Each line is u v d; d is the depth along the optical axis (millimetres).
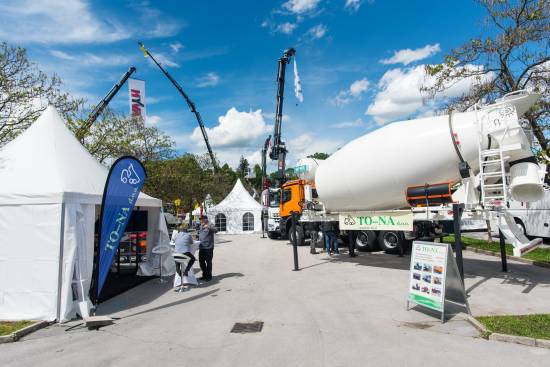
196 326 6223
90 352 5172
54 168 7906
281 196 19062
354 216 10750
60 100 13820
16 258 6938
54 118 9328
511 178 8094
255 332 5734
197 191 31344
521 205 15070
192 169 32344
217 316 6773
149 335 5844
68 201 7066
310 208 13281
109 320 6582
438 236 12469
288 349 4941
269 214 23594
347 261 12703
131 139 21703
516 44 12719
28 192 7129
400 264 11680
